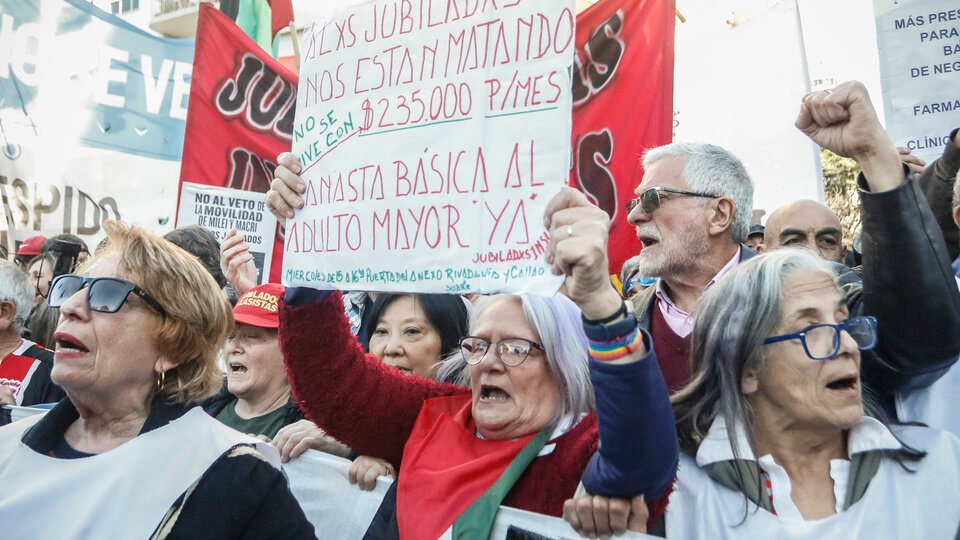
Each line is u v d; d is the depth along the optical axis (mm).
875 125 1886
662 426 1636
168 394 1896
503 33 1873
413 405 2301
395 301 2945
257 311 2895
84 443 1902
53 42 5652
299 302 2207
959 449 1824
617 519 1701
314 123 2240
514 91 1833
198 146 4590
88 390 1824
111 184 5703
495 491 1896
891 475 1780
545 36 1808
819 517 1777
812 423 1787
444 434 2115
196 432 1833
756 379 1845
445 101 1953
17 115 5531
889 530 1727
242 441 1883
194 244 3693
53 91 5633
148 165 5762
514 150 1807
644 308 2775
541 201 1747
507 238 1785
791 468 1840
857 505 1756
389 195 2023
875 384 2057
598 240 1566
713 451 1881
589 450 1905
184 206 4199
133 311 1848
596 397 1657
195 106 4609
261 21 7285
